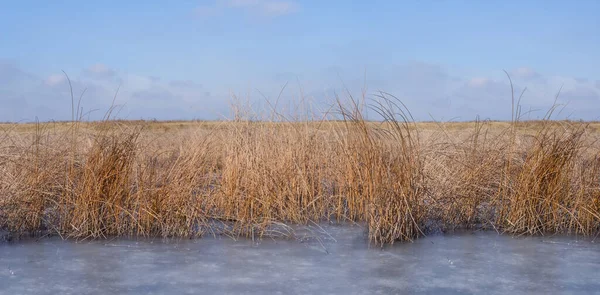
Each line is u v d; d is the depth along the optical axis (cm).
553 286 554
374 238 734
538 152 817
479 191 852
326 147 961
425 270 606
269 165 850
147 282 559
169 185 779
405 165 757
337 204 912
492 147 922
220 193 830
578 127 859
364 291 535
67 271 594
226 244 720
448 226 830
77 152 833
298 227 817
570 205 835
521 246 719
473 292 535
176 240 741
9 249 683
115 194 773
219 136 905
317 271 600
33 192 770
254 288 542
